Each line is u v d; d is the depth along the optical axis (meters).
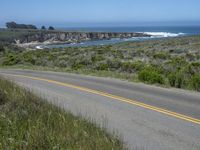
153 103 12.91
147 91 15.96
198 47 54.47
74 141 5.95
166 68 24.00
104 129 7.37
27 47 110.38
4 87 9.86
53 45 126.06
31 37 140.12
